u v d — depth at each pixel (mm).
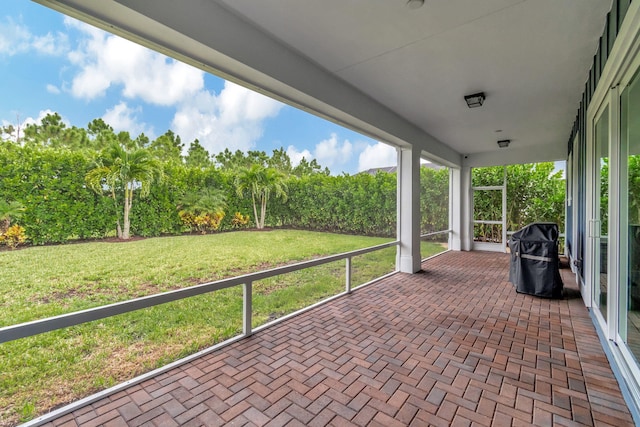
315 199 4789
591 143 3455
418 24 2520
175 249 2854
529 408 2020
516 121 5250
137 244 2539
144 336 2484
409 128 5355
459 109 4637
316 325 3344
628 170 2342
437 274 5645
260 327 3230
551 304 4012
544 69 3311
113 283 2355
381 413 1979
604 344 2758
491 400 2102
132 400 2086
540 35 2660
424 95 4074
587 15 2371
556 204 7953
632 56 1997
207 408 2018
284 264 4074
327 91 3406
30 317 1915
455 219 8617
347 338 3031
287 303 3793
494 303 4059
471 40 2754
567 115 4902
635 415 1855
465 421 1905
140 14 1862
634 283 2248
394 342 2945
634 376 2039
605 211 2990
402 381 2322
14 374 1903
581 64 3184
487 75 3473
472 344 2904
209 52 2307
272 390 2209
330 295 4371
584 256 3984
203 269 3078
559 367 2506
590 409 2006
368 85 3760
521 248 4496
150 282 2611
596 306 3361
